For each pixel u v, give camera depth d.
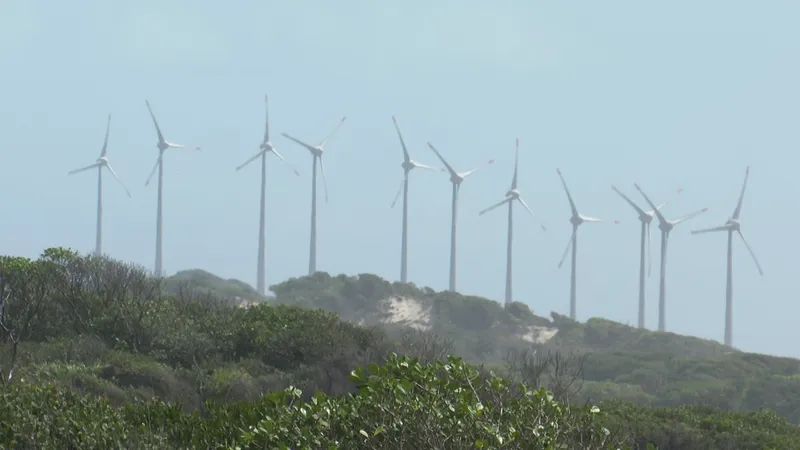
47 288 91.44
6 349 78.00
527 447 37.72
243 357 88.62
